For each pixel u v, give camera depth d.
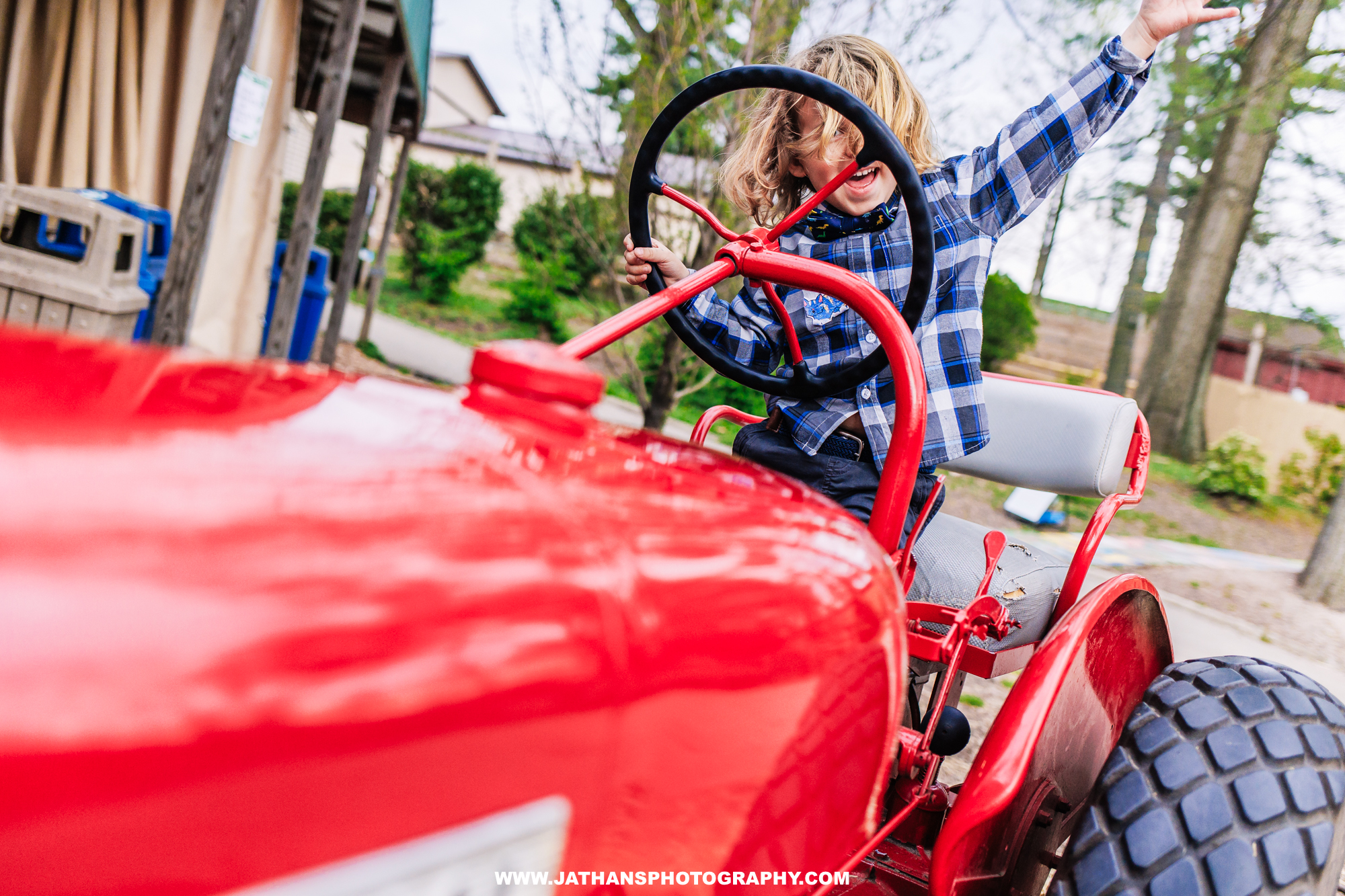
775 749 0.60
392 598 0.41
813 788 0.65
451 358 12.51
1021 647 1.67
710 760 0.55
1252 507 12.98
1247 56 11.45
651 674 0.50
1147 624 1.51
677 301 1.12
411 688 0.40
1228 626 6.49
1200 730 1.18
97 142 5.50
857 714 0.68
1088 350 16.16
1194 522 11.64
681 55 5.50
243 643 0.36
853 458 1.51
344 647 0.38
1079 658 1.29
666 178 6.59
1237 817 1.09
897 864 1.34
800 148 1.54
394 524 0.45
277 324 5.15
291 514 0.42
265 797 0.36
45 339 0.60
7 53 5.30
